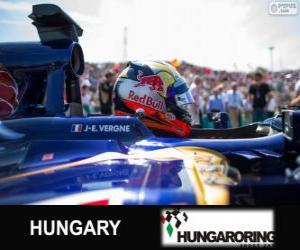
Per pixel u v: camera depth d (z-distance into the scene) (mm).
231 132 2986
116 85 2658
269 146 2152
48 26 2461
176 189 1739
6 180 1852
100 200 1695
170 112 2572
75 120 2170
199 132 2977
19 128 2150
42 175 1855
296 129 2082
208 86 12391
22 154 2016
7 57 2406
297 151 2148
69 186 1764
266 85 8836
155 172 1838
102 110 7980
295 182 1859
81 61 2613
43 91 2465
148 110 2557
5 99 2393
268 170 2041
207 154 2057
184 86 2617
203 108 9211
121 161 1945
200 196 1724
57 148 2035
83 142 2074
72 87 2602
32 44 2461
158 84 2551
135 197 1701
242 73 16047
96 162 1941
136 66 2615
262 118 8836
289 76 11289
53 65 2393
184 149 2080
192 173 1847
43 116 2338
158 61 2648
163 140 2148
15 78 2406
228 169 1915
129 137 2133
